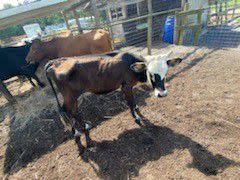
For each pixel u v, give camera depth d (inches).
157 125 66.7
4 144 75.2
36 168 61.6
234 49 112.7
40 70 113.6
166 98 78.9
